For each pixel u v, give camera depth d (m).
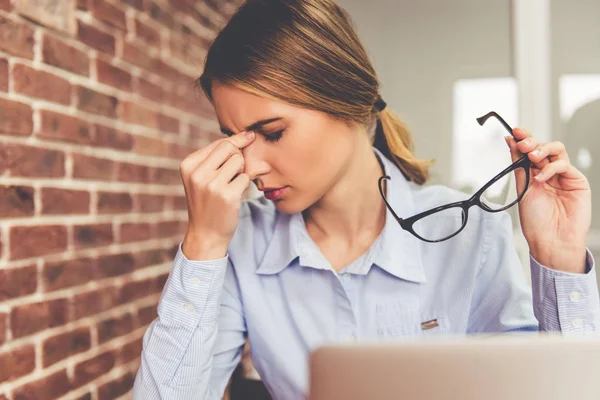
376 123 1.06
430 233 1.02
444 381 0.39
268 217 1.08
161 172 1.97
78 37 1.52
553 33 2.34
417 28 2.41
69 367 1.48
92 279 1.58
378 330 0.98
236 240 1.06
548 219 0.88
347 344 0.40
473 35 2.38
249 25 0.81
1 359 1.25
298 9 0.82
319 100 0.80
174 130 2.07
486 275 0.99
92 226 1.58
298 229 1.00
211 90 0.86
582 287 0.86
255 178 0.86
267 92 0.79
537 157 0.85
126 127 1.75
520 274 0.99
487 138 2.37
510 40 2.36
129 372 1.76
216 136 2.42
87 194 1.56
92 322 1.58
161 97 1.97
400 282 0.99
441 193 1.06
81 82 1.53
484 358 0.39
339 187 0.94
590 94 2.31
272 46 0.79
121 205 1.73
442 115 2.40
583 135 2.32
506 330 0.95
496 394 0.38
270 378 1.02
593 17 2.30
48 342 1.40
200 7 2.29
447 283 0.99
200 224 0.85
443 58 2.40
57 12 1.42
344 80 0.83
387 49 2.44
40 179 1.38
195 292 0.86
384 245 0.97
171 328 0.87
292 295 1.01
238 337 1.03
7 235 1.27
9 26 1.27
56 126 1.43
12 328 1.28
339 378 0.40
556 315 0.87
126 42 1.75
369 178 0.97
